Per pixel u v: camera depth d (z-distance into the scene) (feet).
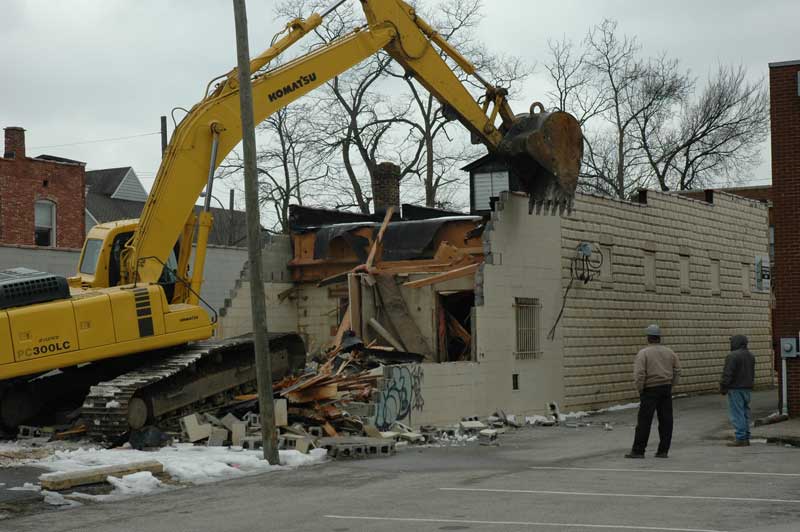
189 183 61.05
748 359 58.65
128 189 205.46
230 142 62.13
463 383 75.20
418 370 70.69
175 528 33.68
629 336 99.76
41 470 46.70
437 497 39.09
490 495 39.29
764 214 132.98
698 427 70.69
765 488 40.32
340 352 76.13
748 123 174.29
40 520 36.09
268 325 92.07
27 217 134.51
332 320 92.12
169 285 62.59
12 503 39.32
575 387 90.38
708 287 116.88
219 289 110.93
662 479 43.47
